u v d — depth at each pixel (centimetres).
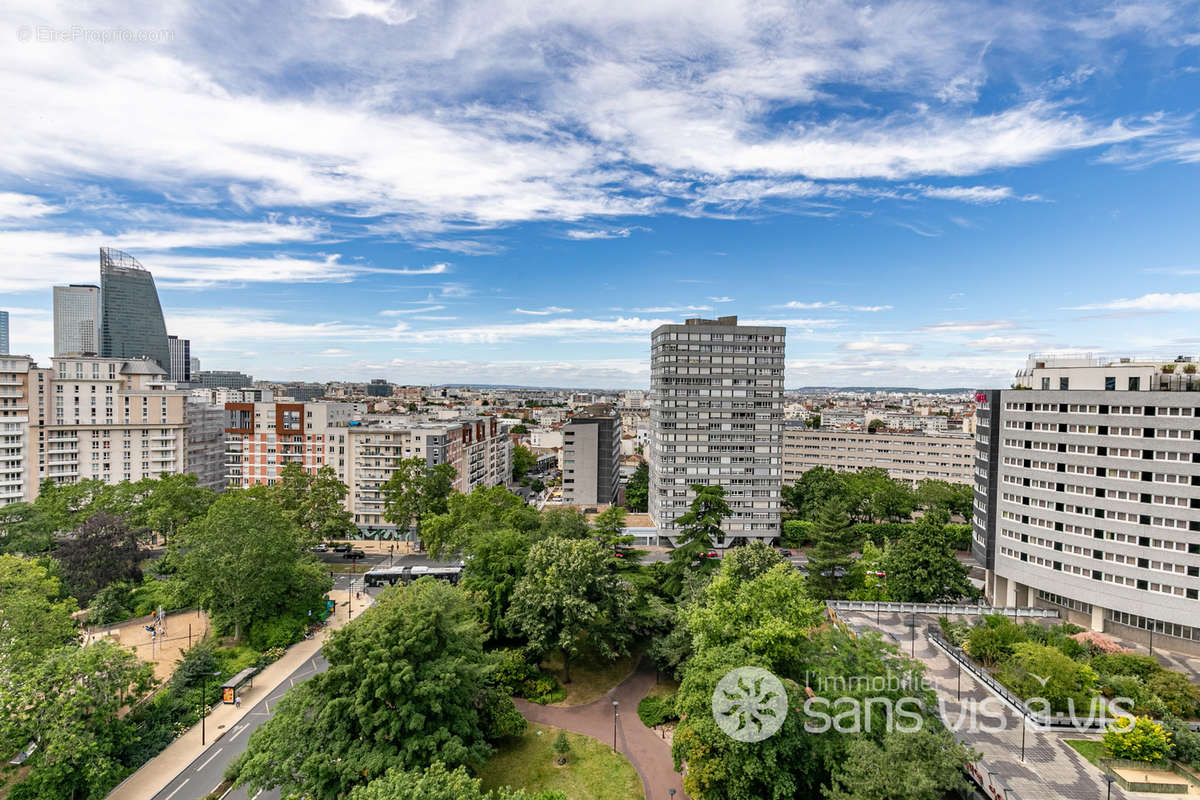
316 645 8269
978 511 10119
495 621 7388
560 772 5541
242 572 7844
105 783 5147
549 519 9769
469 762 5447
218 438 16075
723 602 5447
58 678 4981
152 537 11688
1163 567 7300
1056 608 8362
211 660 7031
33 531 9744
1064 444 8169
